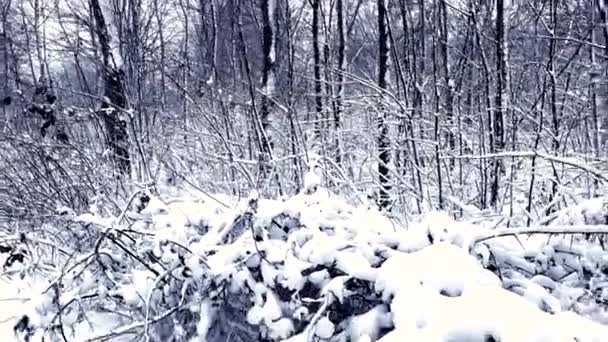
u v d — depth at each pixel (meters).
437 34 9.16
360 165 7.03
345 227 3.78
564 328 2.59
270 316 3.39
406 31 7.79
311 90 10.62
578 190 5.67
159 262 3.80
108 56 8.55
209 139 7.86
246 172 6.04
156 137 7.79
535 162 5.96
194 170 7.18
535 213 5.79
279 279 3.44
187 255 3.71
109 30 8.62
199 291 3.59
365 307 3.26
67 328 4.01
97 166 6.29
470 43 8.64
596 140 7.19
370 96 7.02
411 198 6.44
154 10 13.60
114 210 5.79
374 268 3.27
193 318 3.71
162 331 3.78
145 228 4.38
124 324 4.16
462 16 9.47
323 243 3.51
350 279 3.27
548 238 3.67
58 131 6.43
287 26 10.86
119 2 9.80
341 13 10.74
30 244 4.75
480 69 7.91
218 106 8.43
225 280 3.58
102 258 4.14
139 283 3.82
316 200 4.02
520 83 7.83
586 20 8.73
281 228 3.90
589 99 7.43
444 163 6.48
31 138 6.38
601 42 9.09
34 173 6.05
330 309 3.30
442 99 8.64
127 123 7.08
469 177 7.08
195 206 4.47
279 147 8.02
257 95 9.03
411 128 6.34
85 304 4.11
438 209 5.97
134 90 8.74
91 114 6.91
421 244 3.53
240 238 3.69
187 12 16.06
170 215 4.26
